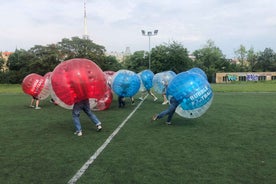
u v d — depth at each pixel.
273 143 7.94
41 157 6.75
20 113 14.27
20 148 7.57
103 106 14.73
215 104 17.31
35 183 5.20
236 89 32.94
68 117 12.89
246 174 5.58
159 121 11.53
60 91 8.75
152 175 5.53
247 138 8.52
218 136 8.80
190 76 9.98
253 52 91.31
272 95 23.97
